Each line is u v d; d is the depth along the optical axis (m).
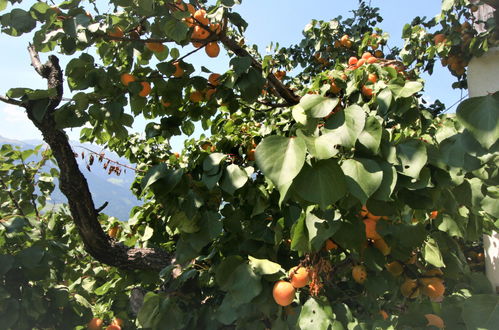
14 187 3.52
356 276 2.22
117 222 3.38
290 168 1.19
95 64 2.13
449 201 1.80
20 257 2.24
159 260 3.00
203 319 2.40
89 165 3.18
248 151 2.70
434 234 2.33
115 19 1.90
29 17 1.90
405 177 1.51
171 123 2.68
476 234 2.17
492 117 1.22
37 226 2.71
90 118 2.22
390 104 1.74
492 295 1.58
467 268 2.52
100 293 3.14
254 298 1.88
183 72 2.33
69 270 3.47
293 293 1.81
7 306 2.17
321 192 1.25
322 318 1.76
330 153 1.24
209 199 2.46
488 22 3.13
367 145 1.40
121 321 3.21
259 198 2.27
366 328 1.84
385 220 1.91
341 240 1.74
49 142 2.33
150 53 2.39
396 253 2.18
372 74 2.04
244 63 2.20
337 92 2.05
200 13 2.19
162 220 3.35
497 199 1.75
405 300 2.30
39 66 2.50
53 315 2.54
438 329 1.79
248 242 2.34
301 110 1.53
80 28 1.89
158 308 2.28
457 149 1.44
